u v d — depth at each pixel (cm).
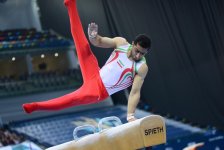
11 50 2977
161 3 2566
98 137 650
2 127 2434
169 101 2573
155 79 2567
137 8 2519
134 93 694
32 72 3145
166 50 2566
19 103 2720
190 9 2597
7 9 3438
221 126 2594
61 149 650
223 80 2609
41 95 2816
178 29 2583
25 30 3291
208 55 2605
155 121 609
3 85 2816
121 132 630
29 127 2470
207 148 2317
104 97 699
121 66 695
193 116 2580
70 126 2488
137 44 682
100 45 715
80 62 711
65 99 666
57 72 3055
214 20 2600
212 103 2603
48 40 3106
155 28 2547
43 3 3177
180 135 2375
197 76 2594
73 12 705
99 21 2520
